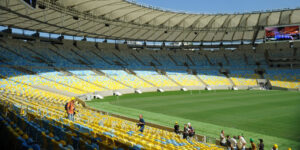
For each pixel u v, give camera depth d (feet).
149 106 104.12
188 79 203.00
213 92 173.06
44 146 25.18
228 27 187.42
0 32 140.87
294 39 172.96
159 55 229.45
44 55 160.35
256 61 220.43
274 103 108.37
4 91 94.68
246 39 219.00
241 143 40.16
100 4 117.91
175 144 35.73
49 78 137.49
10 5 93.61
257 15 165.07
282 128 61.72
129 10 135.85
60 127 30.60
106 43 208.13
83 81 151.12
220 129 62.34
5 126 28.27
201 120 73.97
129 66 199.62
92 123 43.29
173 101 121.49
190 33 201.57
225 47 234.17
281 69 208.44
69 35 176.86
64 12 113.29
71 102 41.78
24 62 140.97
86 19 128.98
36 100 83.56
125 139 30.17
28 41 160.15
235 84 200.64
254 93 160.15
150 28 172.45
